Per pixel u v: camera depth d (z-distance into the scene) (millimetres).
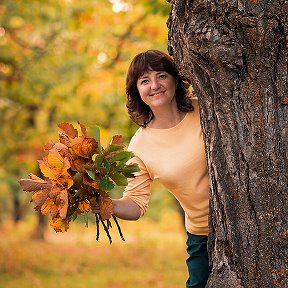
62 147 3689
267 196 3477
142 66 4172
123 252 19828
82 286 13555
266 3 3328
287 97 3412
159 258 18438
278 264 3467
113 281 14305
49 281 14133
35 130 17172
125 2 11883
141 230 29000
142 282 14188
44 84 14188
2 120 17359
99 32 12883
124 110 12711
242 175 3525
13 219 31094
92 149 3723
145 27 12008
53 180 3676
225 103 3521
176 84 4211
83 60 14148
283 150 3441
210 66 3488
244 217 3539
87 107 15094
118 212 4211
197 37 3447
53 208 3672
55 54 14633
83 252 20016
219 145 3613
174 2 3619
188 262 4500
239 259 3574
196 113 4234
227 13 3355
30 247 20141
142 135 4336
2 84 14352
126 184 3746
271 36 3352
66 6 13258
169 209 33219
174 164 4172
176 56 3820
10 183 20250
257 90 3443
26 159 17750
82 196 3758
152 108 4227
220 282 3621
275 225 3463
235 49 3377
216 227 3674
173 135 4219
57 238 26266
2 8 13430
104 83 13914
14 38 14414
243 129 3498
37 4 13203
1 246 17312
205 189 4172
